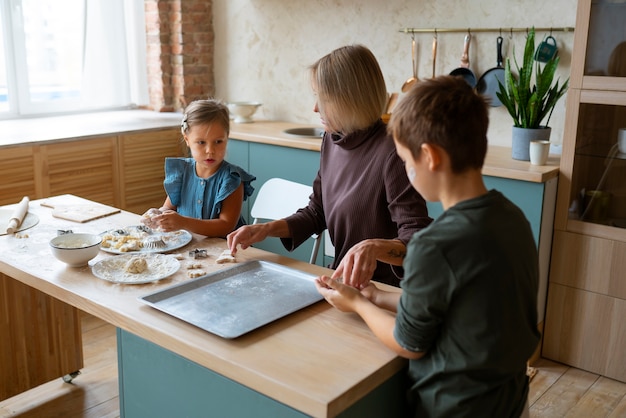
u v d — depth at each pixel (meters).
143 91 4.34
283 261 1.85
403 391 1.38
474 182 1.18
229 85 4.39
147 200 3.88
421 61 3.49
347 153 1.86
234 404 1.34
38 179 3.31
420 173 1.20
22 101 3.90
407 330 1.19
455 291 1.12
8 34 3.78
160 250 1.92
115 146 3.63
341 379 1.21
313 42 3.90
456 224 1.13
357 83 1.72
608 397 2.70
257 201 2.54
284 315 1.46
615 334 2.80
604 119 2.68
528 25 3.12
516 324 1.16
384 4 3.56
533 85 3.11
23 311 2.51
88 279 1.70
